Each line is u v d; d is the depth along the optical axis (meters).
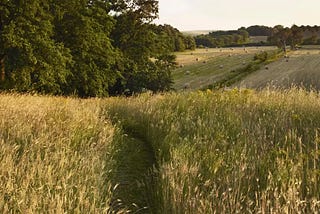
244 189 3.65
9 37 22.33
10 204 3.31
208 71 59.59
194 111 7.47
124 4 37.22
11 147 4.69
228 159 4.39
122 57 35.44
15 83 23.80
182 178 3.84
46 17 25.62
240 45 149.50
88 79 30.19
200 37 158.88
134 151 6.38
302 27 120.44
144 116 8.42
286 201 3.15
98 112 8.42
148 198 4.27
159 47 39.03
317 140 4.60
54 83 26.30
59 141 5.21
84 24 28.73
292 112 6.36
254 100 7.93
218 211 3.19
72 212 3.26
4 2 23.02
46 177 3.82
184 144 5.27
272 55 76.06
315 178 3.61
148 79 38.25
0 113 6.68
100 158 5.05
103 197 3.87
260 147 4.86
